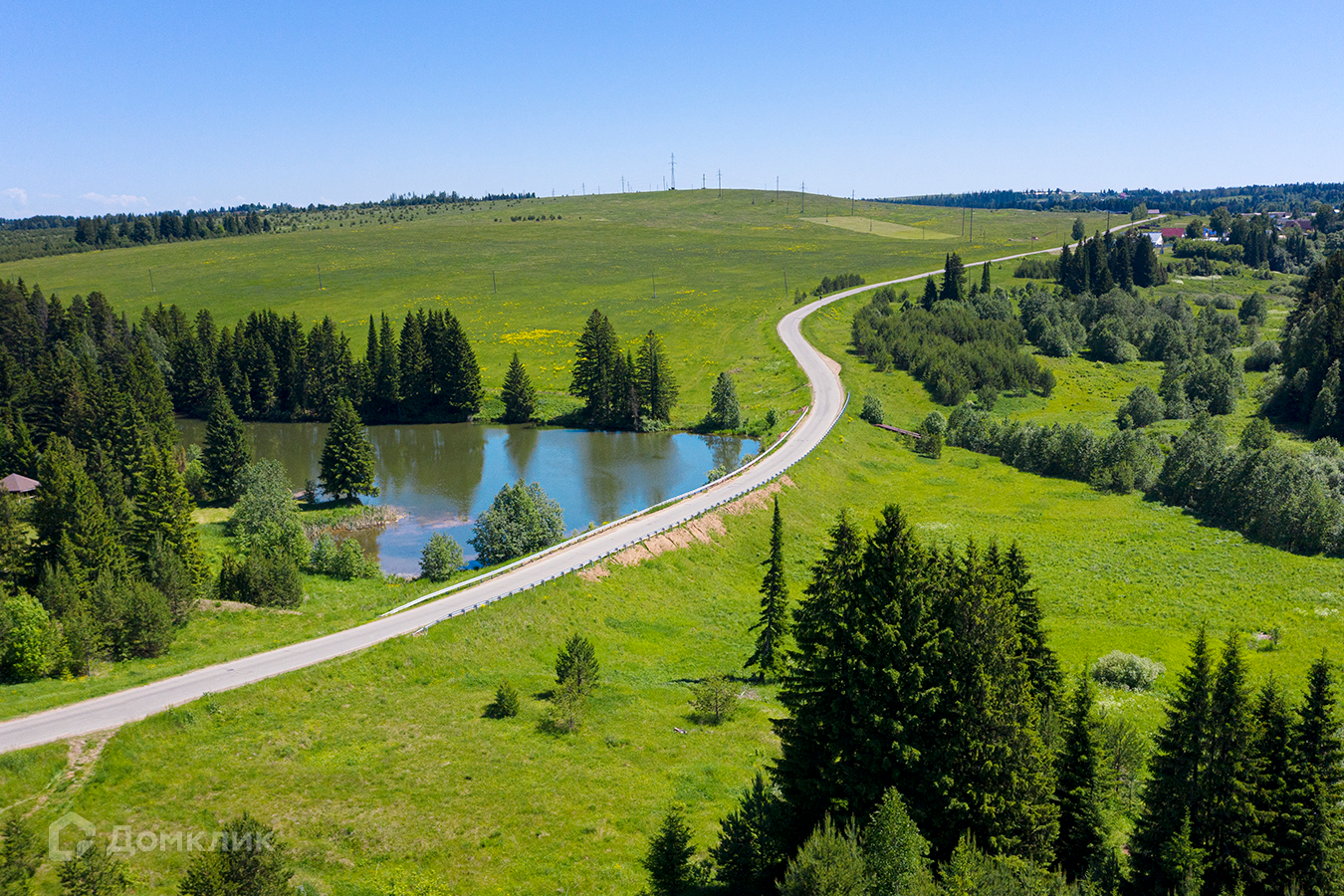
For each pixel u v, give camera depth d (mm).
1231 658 31125
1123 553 80000
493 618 56781
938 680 32406
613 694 49438
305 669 47375
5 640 47094
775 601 53062
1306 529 80375
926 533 84875
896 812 27562
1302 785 30156
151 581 58188
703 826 35781
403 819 34969
